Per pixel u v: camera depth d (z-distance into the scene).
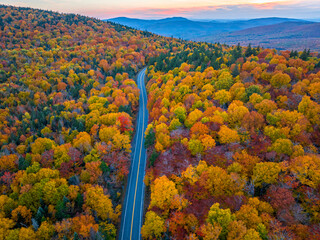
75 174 57.44
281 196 38.84
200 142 57.53
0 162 61.38
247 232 32.88
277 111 62.00
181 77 117.19
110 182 57.59
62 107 104.06
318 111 57.53
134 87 127.75
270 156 49.22
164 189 45.41
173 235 40.31
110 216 48.56
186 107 80.94
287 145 49.69
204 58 132.25
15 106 111.56
